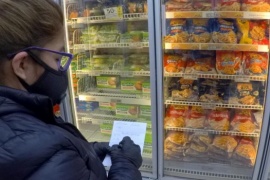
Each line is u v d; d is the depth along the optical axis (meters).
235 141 1.91
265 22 1.62
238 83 1.78
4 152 0.50
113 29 1.88
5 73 0.58
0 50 0.54
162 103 1.75
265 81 1.63
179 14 1.62
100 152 1.04
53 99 0.73
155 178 1.96
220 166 1.92
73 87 2.03
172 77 1.92
